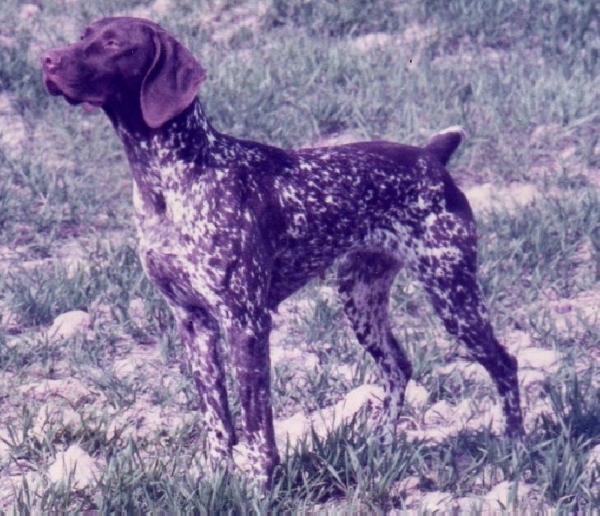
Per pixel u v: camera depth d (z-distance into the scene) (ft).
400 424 30.81
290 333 37.04
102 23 25.99
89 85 25.46
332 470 26.05
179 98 25.08
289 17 64.08
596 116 50.83
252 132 51.72
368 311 30.01
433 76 55.52
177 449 28.53
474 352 28.84
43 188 47.44
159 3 66.85
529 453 27.02
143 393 32.73
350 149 28.55
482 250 40.93
